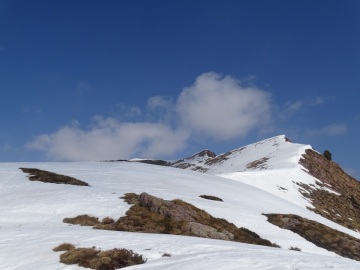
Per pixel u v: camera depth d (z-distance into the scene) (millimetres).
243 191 63438
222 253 19766
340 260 20359
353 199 99312
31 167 63844
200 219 38375
